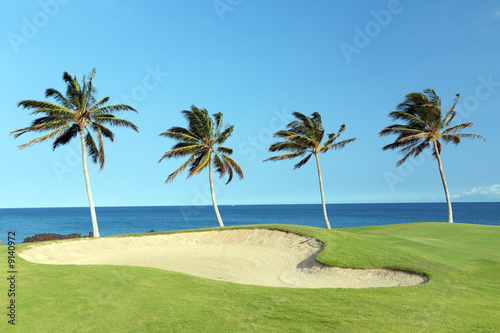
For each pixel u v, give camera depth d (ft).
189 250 84.02
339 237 74.79
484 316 29.45
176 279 43.96
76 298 34.73
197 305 32.99
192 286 40.42
